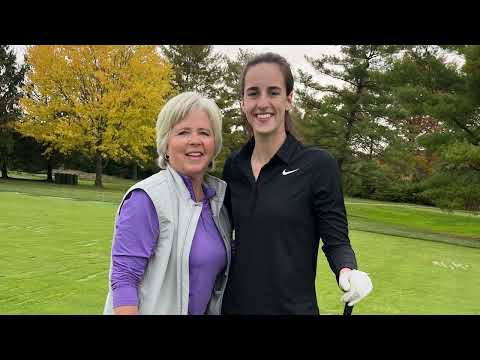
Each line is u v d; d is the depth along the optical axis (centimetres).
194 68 3738
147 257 196
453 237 1409
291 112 231
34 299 487
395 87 1745
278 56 221
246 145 228
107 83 2469
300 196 207
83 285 545
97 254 721
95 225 1027
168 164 214
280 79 216
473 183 1575
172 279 200
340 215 207
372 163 2620
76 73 2505
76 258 689
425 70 1697
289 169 211
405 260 893
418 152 2959
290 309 205
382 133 2581
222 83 3519
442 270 805
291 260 206
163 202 199
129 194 199
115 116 2481
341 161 2655
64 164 3656
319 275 669
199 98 213
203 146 209
